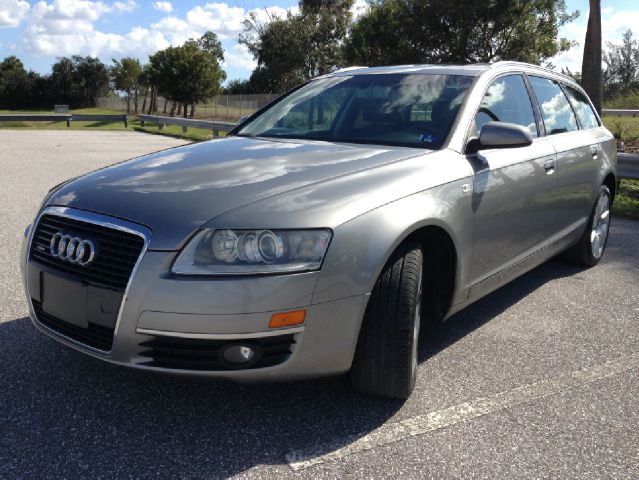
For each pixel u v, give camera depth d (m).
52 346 3.50
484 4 19.88
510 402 3.01
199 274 2.42
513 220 3.73
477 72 3.95
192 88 39.78
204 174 2.94
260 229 2.46
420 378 3.25
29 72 69.69
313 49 42.22
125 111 56.69
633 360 3.53
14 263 5.09
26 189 8.93
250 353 2.48
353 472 2.43
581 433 2.75
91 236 2.66
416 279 2.80
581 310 4.36
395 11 21.81
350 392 3.06
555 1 20.34
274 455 2.54
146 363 2.52
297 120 4.01
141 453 2.53
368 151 3.26
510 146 3.36
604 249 5.66
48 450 2.53
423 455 2.55
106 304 2.55
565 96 4.99
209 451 2.55
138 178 2.96
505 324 4.07
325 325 2.55
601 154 5.14
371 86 4.04
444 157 3.25
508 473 2.45
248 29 43.00
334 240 2.54
